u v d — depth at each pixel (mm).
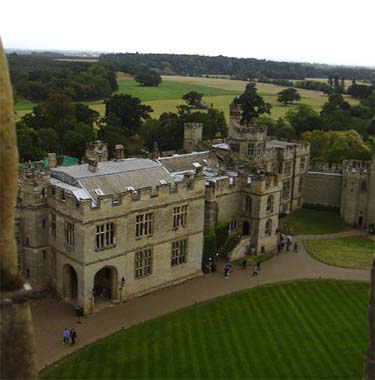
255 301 62781
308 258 79312
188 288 66375
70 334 51375
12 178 14031
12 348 15117
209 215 72625
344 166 101000
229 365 48156
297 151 104250
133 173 64812
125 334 53562
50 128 129375
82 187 58875
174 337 53281
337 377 46656
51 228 60375
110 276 61469
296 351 51031
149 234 62750
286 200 104500
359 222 98125
